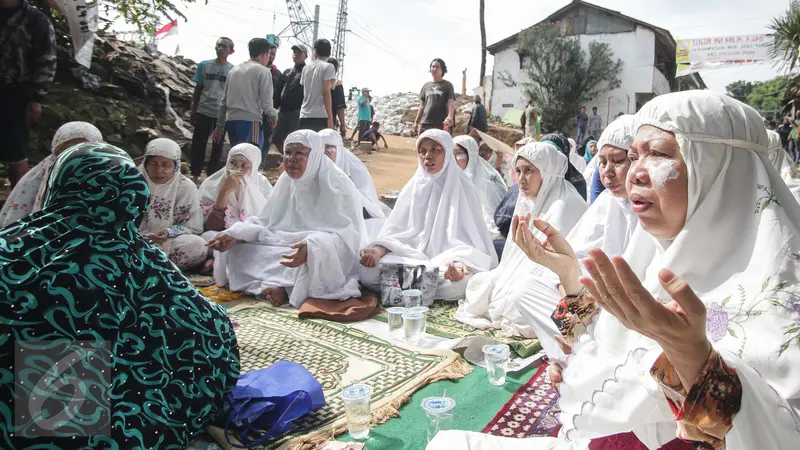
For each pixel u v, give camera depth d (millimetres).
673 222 1370
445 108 8781
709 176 1293
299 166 4035
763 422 1032
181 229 4348
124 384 1753
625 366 1275
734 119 1286
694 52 18859
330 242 3766
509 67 25562
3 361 1570
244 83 6254
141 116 7980
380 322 3457
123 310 1803
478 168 5215
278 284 3865
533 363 2838
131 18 8148
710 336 1218
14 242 1711
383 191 9141
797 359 1052
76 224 1812
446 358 2828
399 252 4035
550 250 1928
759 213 1247
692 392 1057
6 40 4352
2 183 5684
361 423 2088
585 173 5781
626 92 24078
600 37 24234
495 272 3502
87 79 7758
